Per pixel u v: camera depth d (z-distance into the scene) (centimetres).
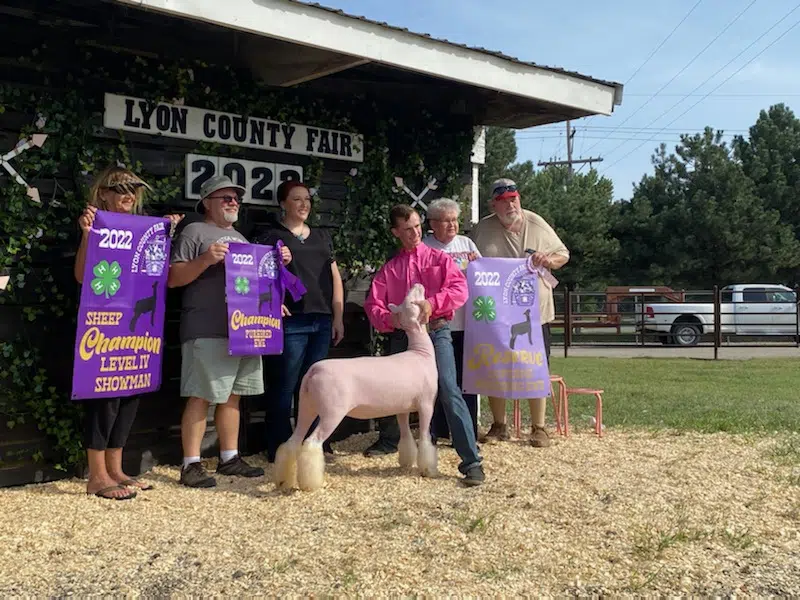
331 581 352
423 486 525
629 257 3394
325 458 619
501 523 431
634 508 461
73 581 355
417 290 548
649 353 1970
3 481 532
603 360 1719
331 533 420
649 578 355
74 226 553
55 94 546
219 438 574
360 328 721
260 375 566
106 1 471
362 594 336
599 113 748
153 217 515
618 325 2341
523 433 733
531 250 655
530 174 3400
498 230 672
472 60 641
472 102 765
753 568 370
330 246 623
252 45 615
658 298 2684
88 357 484
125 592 341
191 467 538
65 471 557
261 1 507
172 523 445
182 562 379
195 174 611
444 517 446
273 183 657
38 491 519
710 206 3131
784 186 3359
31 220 535
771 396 1012
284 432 608
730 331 2219
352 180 712
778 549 396
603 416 827
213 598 335
